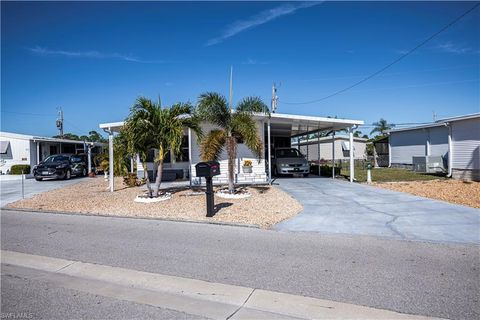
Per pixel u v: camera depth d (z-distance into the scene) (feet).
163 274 15.23
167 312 11.63
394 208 29.66
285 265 15.94
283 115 47.32
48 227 25.63
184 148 58.44
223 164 49.93
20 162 82.69
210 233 22.65
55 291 13.61
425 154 79.56
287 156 63.52
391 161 92.89
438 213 27.22
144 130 35.27
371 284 13.48
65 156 78.23
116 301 12.59
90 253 18.63
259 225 24.50
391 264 15.76
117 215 29.66
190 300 12.57
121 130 40.63
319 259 16.70
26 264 17.06
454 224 23.48
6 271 16.08
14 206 36.35
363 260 16.42
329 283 13.69
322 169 69.26
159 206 32.96
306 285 13.56
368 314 11.14
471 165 54.60
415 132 83.05
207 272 15.31
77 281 14.69
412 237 20.47
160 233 22.93
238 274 14.96
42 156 89.45
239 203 33.47
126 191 46.50
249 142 36.83
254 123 37.58
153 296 12.98
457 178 57.41
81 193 45.75
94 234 23.04
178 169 58.34
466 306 11.53
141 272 15.56
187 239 21.16
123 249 19.25
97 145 100.73
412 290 12.85
